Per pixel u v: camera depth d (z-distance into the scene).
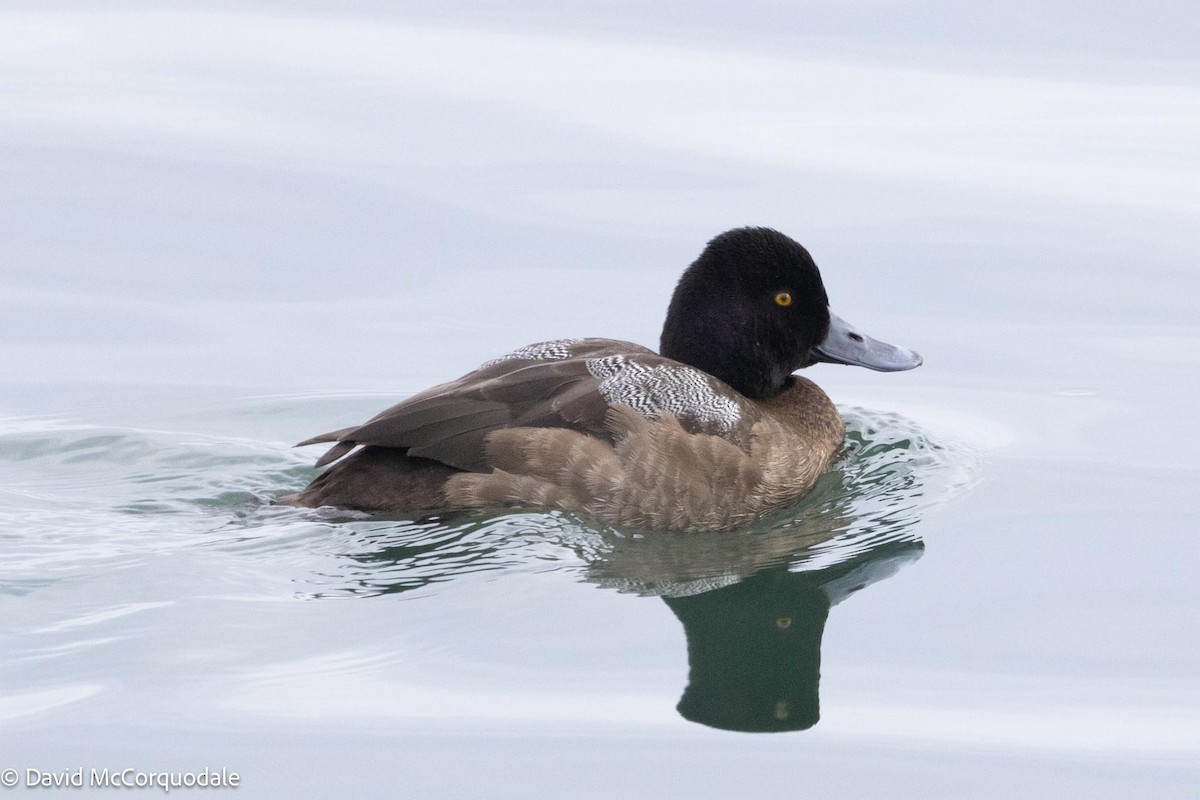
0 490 12.44
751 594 11.00
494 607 10.33
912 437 14.20
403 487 11.41
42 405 14.48
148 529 11.53
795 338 13.21
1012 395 15.18
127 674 9.27
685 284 13.09
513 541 11.17
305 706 8.98
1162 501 12.64
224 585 10.46
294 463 13.35
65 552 10.99
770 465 12.20
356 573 10.72
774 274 12.98
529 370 11.90
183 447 13.51
